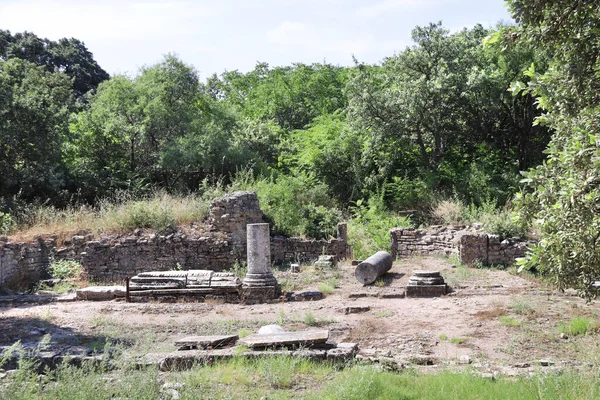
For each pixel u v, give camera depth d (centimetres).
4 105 2569
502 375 787
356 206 3228
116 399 649
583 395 654
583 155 696
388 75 3534
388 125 3228
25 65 3212
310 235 2320
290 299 1528
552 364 873
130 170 3322
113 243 1992
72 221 2150
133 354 849
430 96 3228
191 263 2027
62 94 3130
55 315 1365
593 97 768
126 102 3425
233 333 1165
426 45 3312
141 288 1556
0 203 2302
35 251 1903
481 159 3347
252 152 3531
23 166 2708
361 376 730
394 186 3189
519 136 3547
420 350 1004
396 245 2198
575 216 732
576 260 748
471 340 1056
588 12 750
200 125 3591
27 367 691
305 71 5166
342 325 1209
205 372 799
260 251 1558
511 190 3109
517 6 749
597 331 1059
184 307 1444
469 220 2425
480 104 3431
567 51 785
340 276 1803
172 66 3706
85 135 3300
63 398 636
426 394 698
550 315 1195
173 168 3278
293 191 2736
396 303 1412
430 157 3531
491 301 1346
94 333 1184
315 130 3788
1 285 1739
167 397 665
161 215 2108
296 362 855
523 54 3269
